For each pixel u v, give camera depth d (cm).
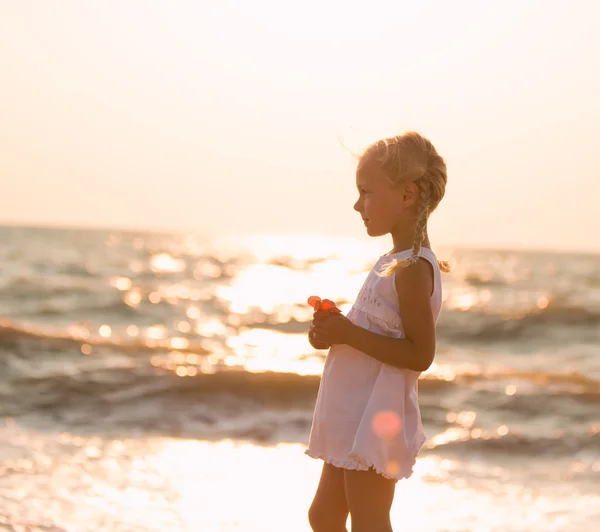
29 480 451
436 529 398
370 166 237
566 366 1313
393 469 229
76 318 1866
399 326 232
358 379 236
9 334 1027
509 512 434
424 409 784
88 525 373
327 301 237
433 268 233
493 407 798
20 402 721
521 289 3503
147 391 768
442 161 241
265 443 616
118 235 11812
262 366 908
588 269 6203
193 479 479
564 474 537
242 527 384
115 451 551
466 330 1884
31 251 5084
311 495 453
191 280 3541
